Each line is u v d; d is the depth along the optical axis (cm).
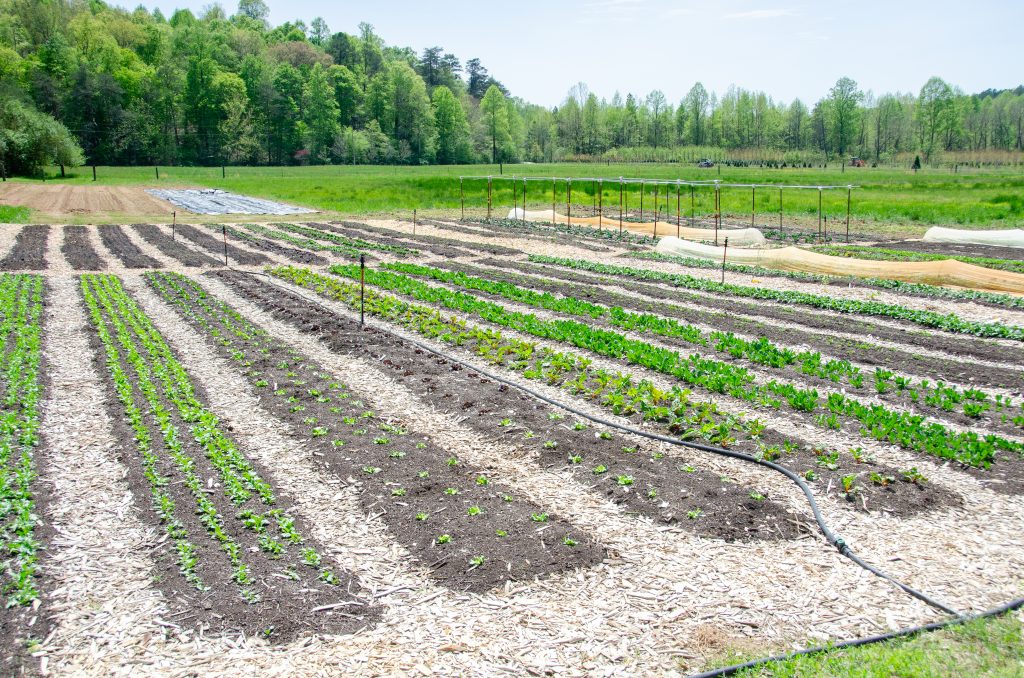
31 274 2612
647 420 1259
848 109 11838
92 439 1177
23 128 8019
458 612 762
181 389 1407
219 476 1049
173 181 8025
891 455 1129
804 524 938
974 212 4481
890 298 2284
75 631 729
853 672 671
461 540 892
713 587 809
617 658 699
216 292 2345
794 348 1731
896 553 876
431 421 1279
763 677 671
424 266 2814
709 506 976
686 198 5834
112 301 2178
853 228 4212
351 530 918
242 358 1612
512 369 1548
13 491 986
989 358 1650
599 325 1927
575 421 1266
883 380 1480
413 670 680
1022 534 915
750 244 3588
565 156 13412
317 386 1438
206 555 855
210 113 11819
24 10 13062
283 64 12812
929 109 11494
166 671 678
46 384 1435
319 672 676
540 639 724
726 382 1420
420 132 12862
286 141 12388
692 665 691
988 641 717
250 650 704
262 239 3650
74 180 7912
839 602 786
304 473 1073
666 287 2498
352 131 12219
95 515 945
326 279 2502
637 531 920
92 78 10575
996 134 12825
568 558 855
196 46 12462
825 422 1248
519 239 3700
